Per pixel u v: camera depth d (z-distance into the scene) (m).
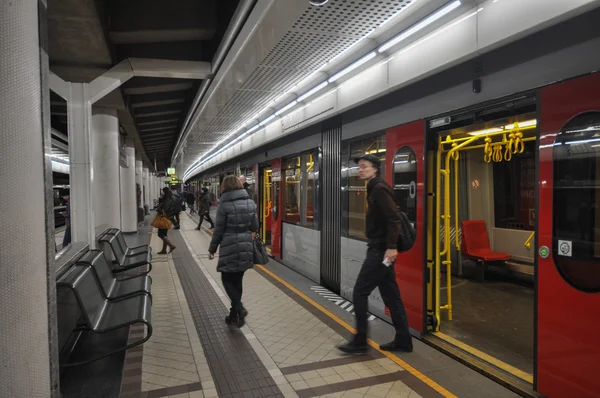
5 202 1.43
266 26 3.43
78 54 5.37
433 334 4.02
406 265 4.18
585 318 2.48
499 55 3.09
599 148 2.42
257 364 3.42
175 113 12.56
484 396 2.89
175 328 4.28
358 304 3.62
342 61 4.55
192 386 3.04
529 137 5.10
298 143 7.24
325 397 2.89
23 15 1.49
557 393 2.65
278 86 5.45
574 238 2.55
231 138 11.02
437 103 3.75
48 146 1.70
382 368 3.34
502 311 4.82
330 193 5.94
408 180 4.15
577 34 2.54
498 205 6.45
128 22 5.22
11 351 1.45
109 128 9.30
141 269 7.35
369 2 3.01
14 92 1.46
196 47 6.32
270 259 8.68
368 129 4.89
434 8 3.19
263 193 10.05
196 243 11.05
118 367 3.32
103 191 9.32
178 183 37.91
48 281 1.67
